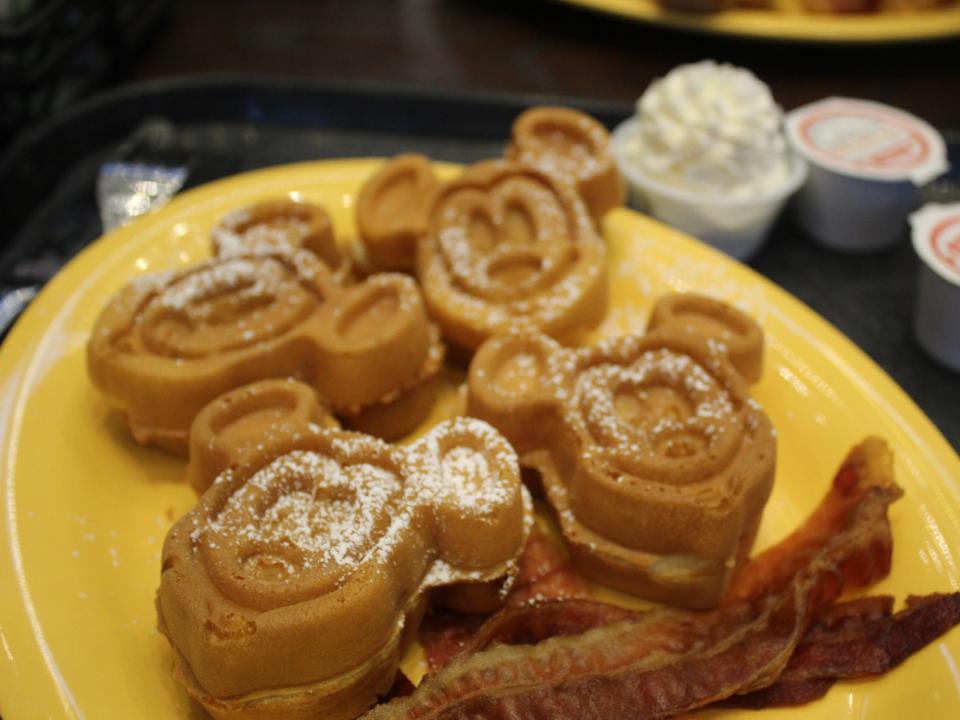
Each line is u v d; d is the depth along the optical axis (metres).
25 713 0.15
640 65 0.40
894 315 0.28
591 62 0.40
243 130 0.32
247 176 0.27
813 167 0.28
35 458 0.19
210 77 0.32
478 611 0.18
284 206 0.24
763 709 0.17
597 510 0.18
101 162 0.30
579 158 0.25
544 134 0.26
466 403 0.20
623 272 0.25
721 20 0.38
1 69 0.31
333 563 0.16
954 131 0.36
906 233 0.30
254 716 0.16
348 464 0.18
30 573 0.17
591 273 0.22
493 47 0.41
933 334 0.25
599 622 0.17
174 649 0.16
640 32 0.42
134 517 0.20
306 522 0.17
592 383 0.19
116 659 0.16
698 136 0.28
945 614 0.17
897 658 0.17
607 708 0.16
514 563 0.18
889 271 0.29
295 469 0.17
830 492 0.20
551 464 0.20
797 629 0.17
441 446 0.18
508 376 0.20
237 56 0.40
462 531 0.17
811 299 0.28
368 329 0.21
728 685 0.16
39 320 0.22
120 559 0.19
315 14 0.43
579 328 0.22
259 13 0.43
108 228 0.28
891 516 0.19
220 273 0.21
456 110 0.33
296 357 0.20
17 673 0.16
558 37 0.42
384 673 0.16
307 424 0.18
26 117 0.32
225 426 0.19
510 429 0.19
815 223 0.30
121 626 0.17
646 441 0.18
